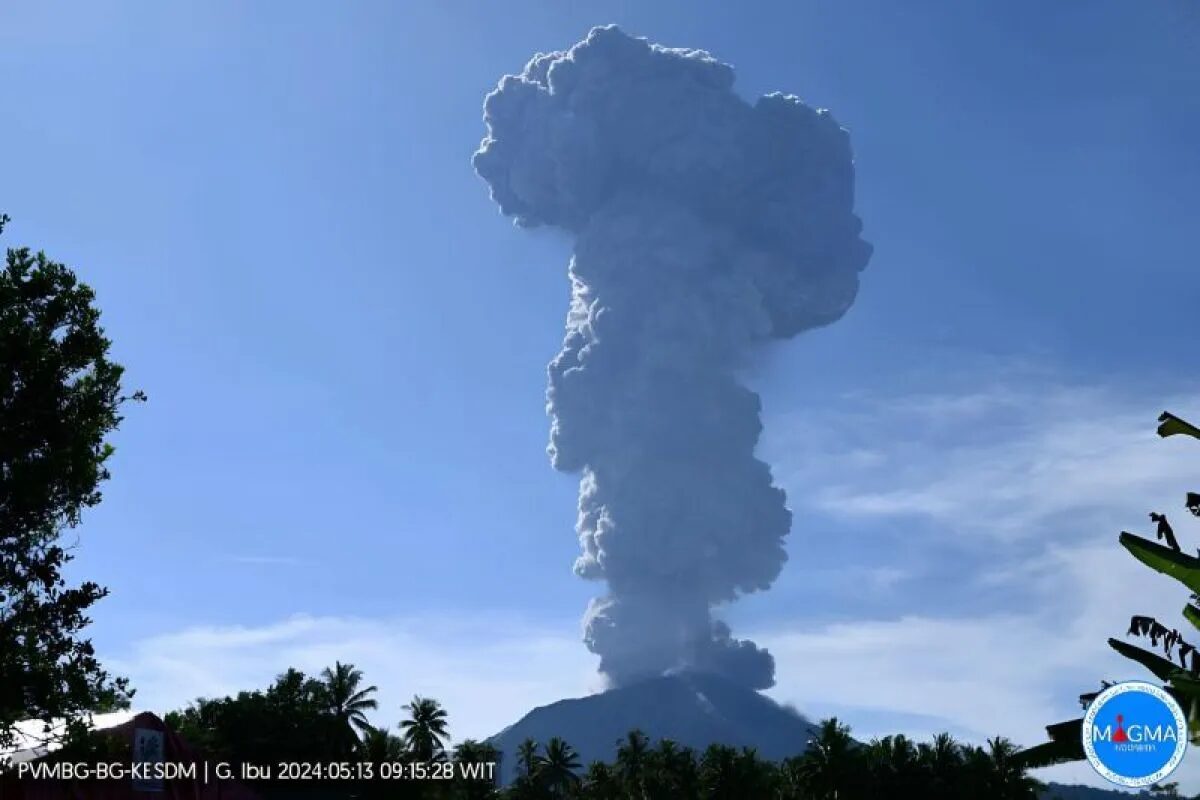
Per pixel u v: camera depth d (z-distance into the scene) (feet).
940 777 360.07
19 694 85.10
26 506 85.56
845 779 367.45
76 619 88.94
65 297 93.15
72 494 89.56
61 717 88.12
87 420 91.20
